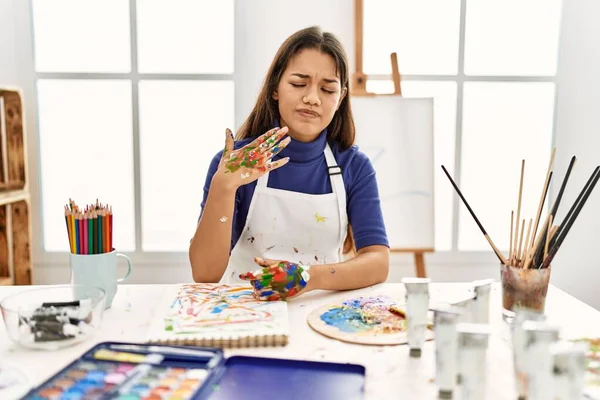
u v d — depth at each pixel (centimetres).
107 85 211
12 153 191
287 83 127
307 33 128
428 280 78
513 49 214
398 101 202
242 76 207
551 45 214
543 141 219
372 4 211
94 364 70
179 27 208
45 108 212
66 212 94
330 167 136
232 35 209
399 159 204
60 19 208
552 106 216
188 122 213
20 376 69
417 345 77
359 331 85
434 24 212
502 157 220
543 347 57
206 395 65
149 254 214
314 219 134
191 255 122
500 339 84
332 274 106
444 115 216
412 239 205
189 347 74
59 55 210
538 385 57
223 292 101
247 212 134
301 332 86
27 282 196
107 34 209
